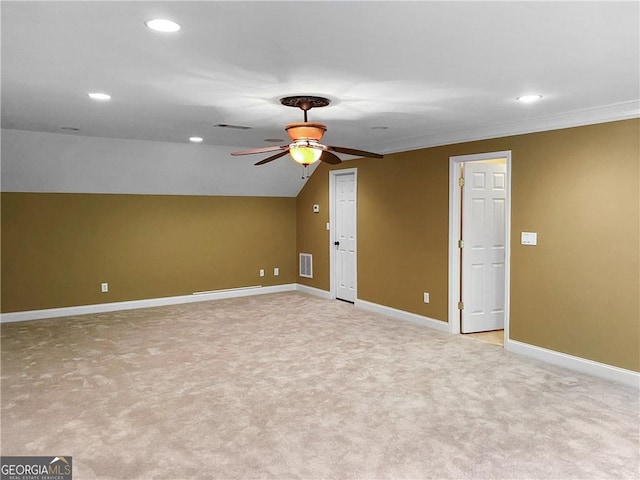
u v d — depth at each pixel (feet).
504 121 14.98
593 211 13.37
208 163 22.17
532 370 13.84
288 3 6.34
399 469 8.63
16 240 19.54
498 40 7.80
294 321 19.71
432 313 18.60
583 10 6.56
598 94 11.49
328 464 8.79
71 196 20.52
